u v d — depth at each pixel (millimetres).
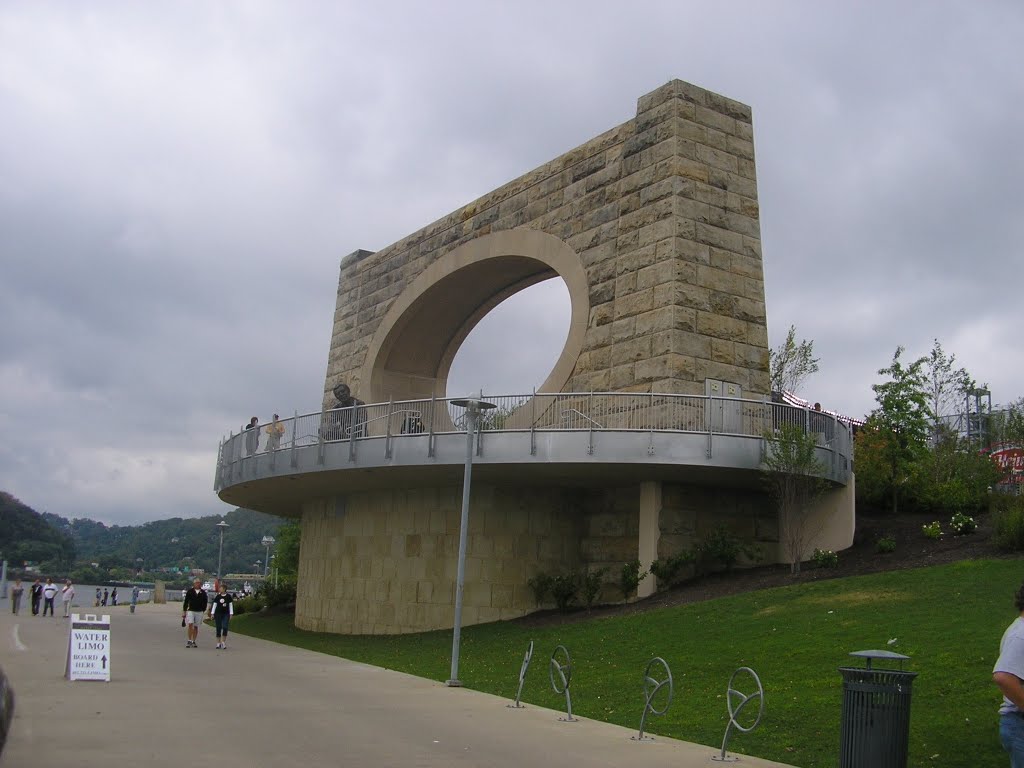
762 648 15680
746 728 11586
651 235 24609
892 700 8547
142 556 192000
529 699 14828
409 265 34875
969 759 9500
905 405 30062
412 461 23734
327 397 38281
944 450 31172
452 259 31953
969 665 12500
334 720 11922
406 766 9227
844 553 23141
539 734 11438
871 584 18719
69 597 37219
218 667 18125
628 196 25734
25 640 22484
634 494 25219
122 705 12398
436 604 26328
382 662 20891
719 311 24141
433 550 26812
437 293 33125
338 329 38875
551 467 22734
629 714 13195
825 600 18219
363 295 37594
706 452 21625
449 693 15227
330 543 31234
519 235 29344
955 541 21906
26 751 9172
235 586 117688
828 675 13414
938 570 18859
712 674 14867
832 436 23641
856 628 15656
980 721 10461
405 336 35062
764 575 22453
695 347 23484
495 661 19375
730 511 24781
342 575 30109
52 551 128125
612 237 25938
